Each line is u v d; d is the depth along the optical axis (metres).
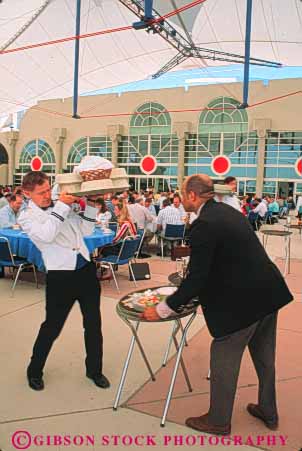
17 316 3.97
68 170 29.45
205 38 19.17
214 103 24.73
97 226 6.22
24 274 5.94
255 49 19.75
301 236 11.48
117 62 21.78
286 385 2.65
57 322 2.54
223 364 2.01
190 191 2.04
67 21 18.12
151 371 2.67
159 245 8.54
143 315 2.10
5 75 22.14
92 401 2.41
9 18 17.08
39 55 20.50
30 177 2.42
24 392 2.50
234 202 3.74
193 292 1.91
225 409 2.06
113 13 17.55
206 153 25.14
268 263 2.02
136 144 26.98
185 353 3.15
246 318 1.93
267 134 23.41
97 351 2.61
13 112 28.09
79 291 2.56
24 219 2.42
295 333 3.63
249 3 8.45
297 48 18.62
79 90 25.33
